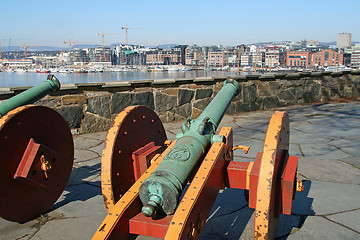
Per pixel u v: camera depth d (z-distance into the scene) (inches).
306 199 125.0
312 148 192.1
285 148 92.8
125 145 97.9
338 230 102.9
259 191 73.4
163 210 76.2
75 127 229.3
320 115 298.7
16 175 97.7
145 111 110.6
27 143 101.8
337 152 183.8
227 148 97.3
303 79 370.6
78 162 173.9
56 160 113.7
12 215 103.0
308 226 105.4
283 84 352.8
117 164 94.0
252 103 327.6
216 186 87.2
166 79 267.9
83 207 123.0
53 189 114.6
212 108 107.0
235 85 126.4
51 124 111.3
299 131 236.1
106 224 74.4
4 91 187.6
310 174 150.7
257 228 73.0
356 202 122.3
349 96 425.1
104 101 239.6
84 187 141.9
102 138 220.8
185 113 284.2
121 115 98.4
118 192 94.6
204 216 79.8
